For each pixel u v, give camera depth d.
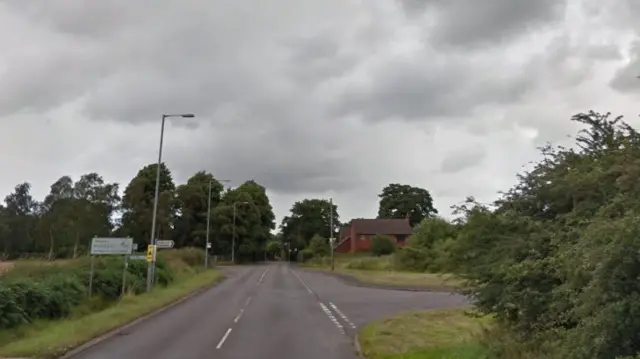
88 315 24.59
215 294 36.91
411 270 65.75
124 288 30.73
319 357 15.34
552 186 12.27
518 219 12.83
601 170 10.68
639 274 7.17
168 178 93.69
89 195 82.00
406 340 17.06
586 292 7.76
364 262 72.88
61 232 73.38
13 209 95.00
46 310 23.75
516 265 11.56
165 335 19.30
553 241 10.93
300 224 143.00
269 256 156.12
